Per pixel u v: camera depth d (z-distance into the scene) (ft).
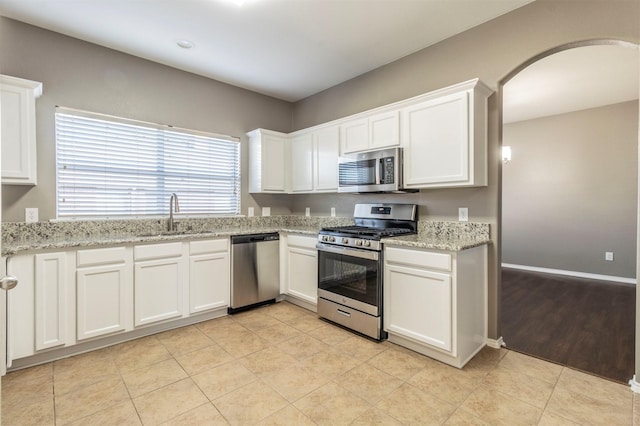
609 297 13.02
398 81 10.85
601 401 6.35
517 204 18.47
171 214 10.96
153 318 9.30
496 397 6.49
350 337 9.22
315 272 11.03
